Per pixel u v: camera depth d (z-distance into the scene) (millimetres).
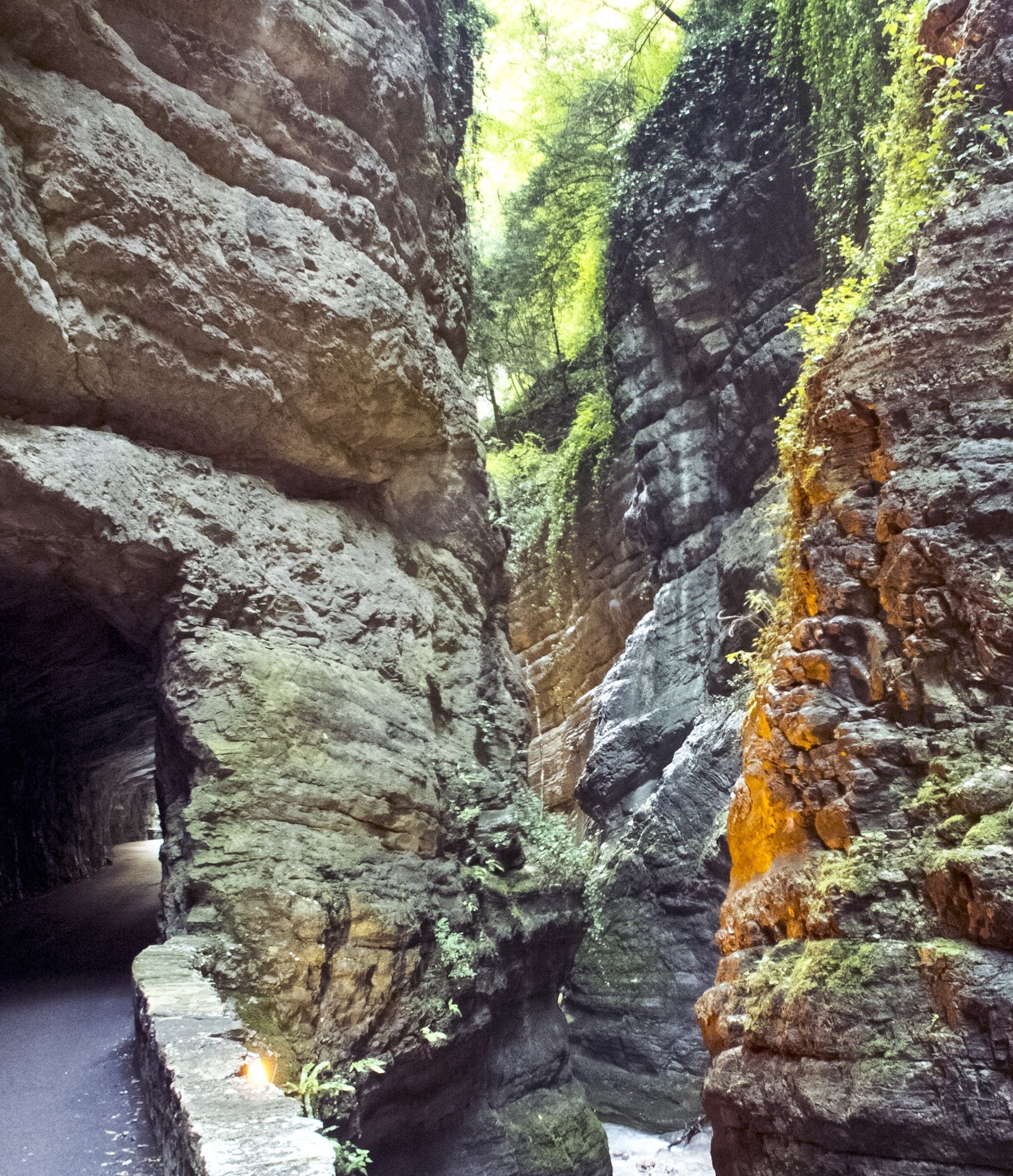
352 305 9539
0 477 7125
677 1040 16828
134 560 7980
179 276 8203
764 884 7852
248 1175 3307
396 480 11180
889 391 7969
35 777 14094
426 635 10656
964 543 7199
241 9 9156
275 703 8141
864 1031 6234
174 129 8547
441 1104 8922
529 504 27344
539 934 10844
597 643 25500
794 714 7820
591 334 27203
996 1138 5520
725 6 20812
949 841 6582
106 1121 5199
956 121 8758
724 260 19812
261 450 9570
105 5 8266
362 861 8156
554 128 24766
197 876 7109
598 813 21578
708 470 20484
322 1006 7168
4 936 11195
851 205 15703
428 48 13211
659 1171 12758
